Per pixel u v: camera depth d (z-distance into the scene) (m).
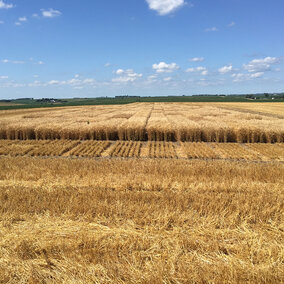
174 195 8.09
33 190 8.70
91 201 7.55
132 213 6.89
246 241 5.67
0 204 7.40
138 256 5.20
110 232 6.06
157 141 24.62
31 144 22.47
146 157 17.83
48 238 5.90
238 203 7.34
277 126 24.80
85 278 4.58
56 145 21.92
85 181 9.95
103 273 4.67
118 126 25.53
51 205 7.36
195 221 6.52
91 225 6.46
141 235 5.94
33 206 7.29
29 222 6.62
